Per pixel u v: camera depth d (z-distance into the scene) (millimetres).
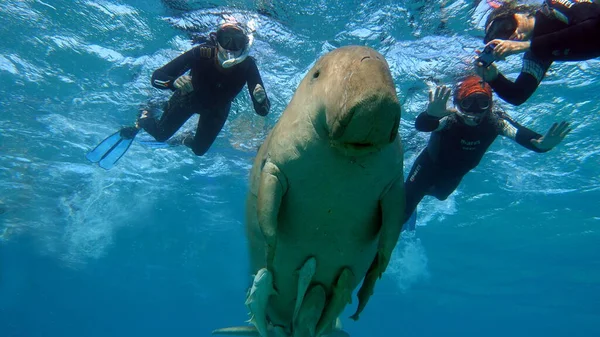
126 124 12672
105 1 8305
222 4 7875
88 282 46219
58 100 11672
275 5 7852
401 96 10312
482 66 4785
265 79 10141
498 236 23266
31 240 28031
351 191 2693
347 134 2137
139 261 34406
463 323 67250
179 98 7688
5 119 12883
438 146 7480
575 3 3859
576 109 10562
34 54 9836
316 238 2939
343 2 7777
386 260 2834
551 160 13680
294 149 2641
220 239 27703
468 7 7539
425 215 20531
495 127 7172
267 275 3205
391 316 65125
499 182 15906
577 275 30141
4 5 8508
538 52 4039
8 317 89562
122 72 10281
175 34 8922
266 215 2689
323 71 2557
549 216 19344
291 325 3699
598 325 56750
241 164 16031
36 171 17016
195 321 92500
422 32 8281
